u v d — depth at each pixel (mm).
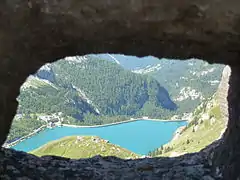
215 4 8102
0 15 8273
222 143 13930
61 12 8453
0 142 10961
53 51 10164
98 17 8578
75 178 12828
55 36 9344
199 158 14664
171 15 8438
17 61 9414
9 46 8852
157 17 8492
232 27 8555
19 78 10016
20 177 11828
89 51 10602
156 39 9766
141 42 10078
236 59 11266
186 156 15258
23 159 13578
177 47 10289
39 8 8383
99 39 9680
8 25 8461
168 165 14344
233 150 12164
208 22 8531
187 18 8531
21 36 8891
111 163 14797
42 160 14016
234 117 12867
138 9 8344
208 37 9242
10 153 13828
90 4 8312
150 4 8250
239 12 8109
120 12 8438
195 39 9461
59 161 14320
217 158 13484
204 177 12820
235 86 12914
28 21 8602
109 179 12938
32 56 9859
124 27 8930
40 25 8766
